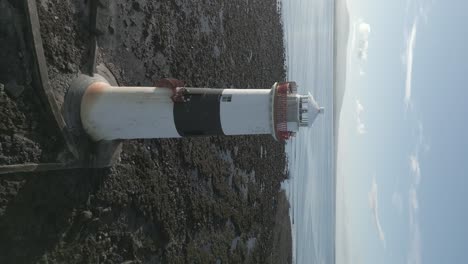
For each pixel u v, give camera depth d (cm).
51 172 903
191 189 1543
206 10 1780
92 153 988
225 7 1981
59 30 928
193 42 1647
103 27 1071
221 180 1794
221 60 1892
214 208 1697
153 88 944
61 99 908
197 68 1659
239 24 2134
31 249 855
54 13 917
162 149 1369
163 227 1335
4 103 793
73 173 966
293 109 866
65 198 943
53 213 910
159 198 1323
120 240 1150
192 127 922
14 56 809
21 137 822
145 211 1249
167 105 916
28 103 838
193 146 1577
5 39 794
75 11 978
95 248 1045
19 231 830
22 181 834
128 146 1188
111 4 1124
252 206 2114
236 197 1930
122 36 1183
